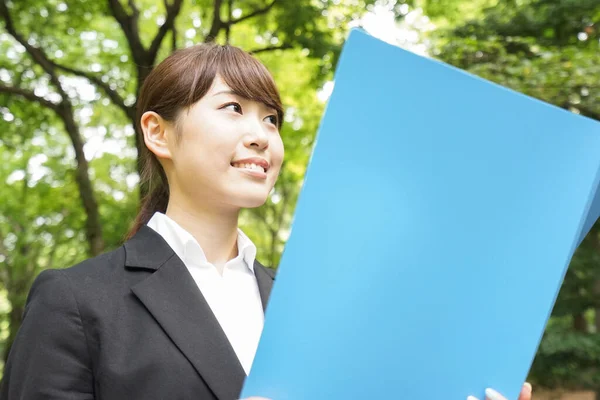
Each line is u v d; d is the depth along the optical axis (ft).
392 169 3.46
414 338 3.48
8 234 42.52
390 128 3.46
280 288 3.35
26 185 40.70
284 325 3.36
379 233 3.44
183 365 3.90
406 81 3.47
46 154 40.75
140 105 4.74
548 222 3.60
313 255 3.38
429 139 3.50
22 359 3.96
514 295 3.57
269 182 4.37
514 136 3.58
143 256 4.32
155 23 34.50
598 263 19.56
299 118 39.68
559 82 18.37
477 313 3.55
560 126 3.60
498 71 19.61
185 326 4.02
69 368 3.88
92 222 31.14
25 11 30.63
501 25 23.95
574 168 3.61
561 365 19.54
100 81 30.86
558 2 22.79
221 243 4.61
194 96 4.30
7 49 33.12
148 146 4.54
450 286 3.52
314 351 3.39
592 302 19.90
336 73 3.42
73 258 40.73
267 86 4.45
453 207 3.53
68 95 32.68
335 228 3.40
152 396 3.80
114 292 4.11
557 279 3.58
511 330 3.56
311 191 3.38
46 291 4.09
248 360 4.25
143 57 29.35
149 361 3.87
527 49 23.50
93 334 3.96
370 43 3.44
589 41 23.22
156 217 4.62
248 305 4.59
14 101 32.22
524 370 3.54
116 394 3.80
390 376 3.46
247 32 34.65
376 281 3.44
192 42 34.06
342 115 3.41
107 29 34.83
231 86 4.31
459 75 3.51
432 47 22.47
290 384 3.37
